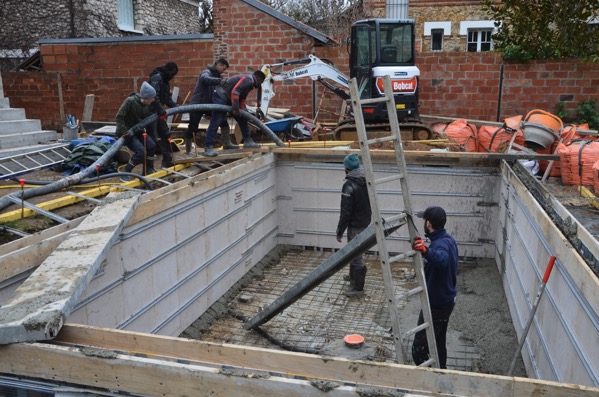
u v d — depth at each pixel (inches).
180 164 274.2
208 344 107.4
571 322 133.3
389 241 305.3
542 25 452.8
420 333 173.5
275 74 457.4
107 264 167.3
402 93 372.8
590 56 428.1
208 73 284.8
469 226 294.2
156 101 251.0
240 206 265.0
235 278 264.1
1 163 249.4
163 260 200.1
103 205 174.9
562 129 314.0
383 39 383.2
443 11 690.8
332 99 468.4
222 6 473.4
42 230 165.5
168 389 96.1
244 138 304.5
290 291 196.5
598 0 432.8
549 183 261.4
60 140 328.8
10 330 100.5
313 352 202.7
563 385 88.7
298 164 309.1
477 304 241.6
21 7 608.4
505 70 443.8
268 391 91.4
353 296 253.6
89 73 502.0
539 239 174.4
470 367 193.5
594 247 130.1
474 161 285.7
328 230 313.7
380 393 87.0
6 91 513.7
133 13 679.1
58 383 102.4
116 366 97.8
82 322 157.8
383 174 298.0
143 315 189.5
